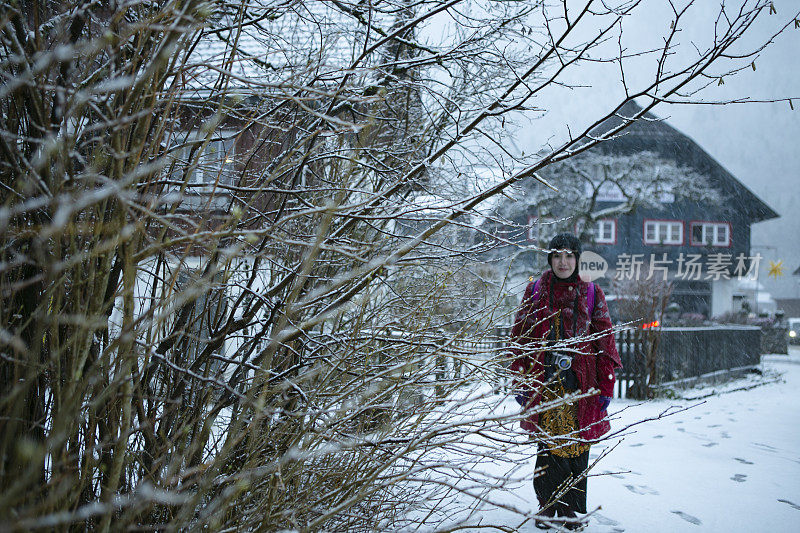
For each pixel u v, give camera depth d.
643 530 3.77
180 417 2.27
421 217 2.54
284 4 2.55
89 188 1.60
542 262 14.69
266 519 1.77
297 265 2.54
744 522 3.98
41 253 1.34
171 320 2.45
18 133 1.81
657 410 8.59
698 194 21.31
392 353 2.70
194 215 2.21
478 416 2.63
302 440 2.24
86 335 1.57
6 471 1.49
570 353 3.52
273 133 2.95
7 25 1.55
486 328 2.82
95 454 1.75
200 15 1.73
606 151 32.25
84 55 1.85
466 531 3.10
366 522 2.32
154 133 2.03
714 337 12.45
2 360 1.69
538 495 3.63
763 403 9.67
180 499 1.38
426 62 3.24
